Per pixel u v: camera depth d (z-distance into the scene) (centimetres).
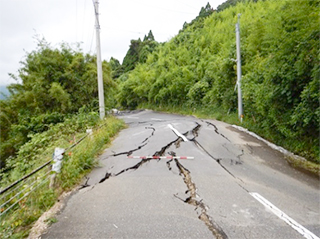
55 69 1220
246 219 301
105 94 1396
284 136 695
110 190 400
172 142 720
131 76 3194
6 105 1217
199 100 1820
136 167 516
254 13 2180
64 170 444
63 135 892
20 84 1254
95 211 329
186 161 542
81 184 436
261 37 1035
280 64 603
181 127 984
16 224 295
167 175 461
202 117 1509
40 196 371
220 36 2197
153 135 845
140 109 3003
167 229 279
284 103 629
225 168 505
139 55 4272
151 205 341
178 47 2781
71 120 1045
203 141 731
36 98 1161
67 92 1230
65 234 277
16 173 656
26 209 336
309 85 507
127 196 374
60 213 329
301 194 386
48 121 1115
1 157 1109
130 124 1330
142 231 277
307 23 523
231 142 730
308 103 514
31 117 1148
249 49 1108
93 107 1238
